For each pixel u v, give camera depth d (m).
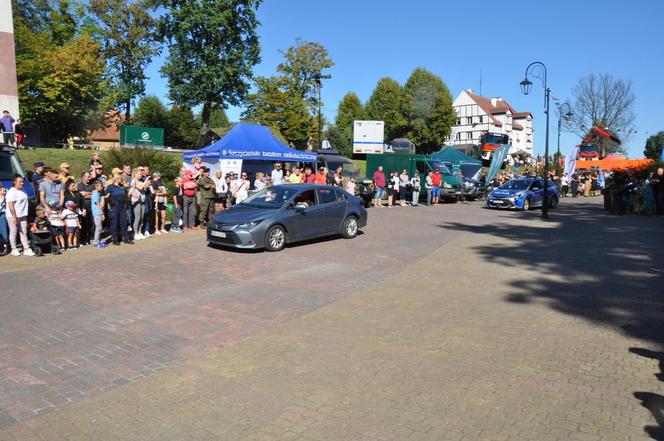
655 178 19.69
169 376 4.52
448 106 63.41
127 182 12.34
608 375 4.50
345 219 12.54
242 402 4.00
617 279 8.28
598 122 56.00
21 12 41.03
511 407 3.88
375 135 42.28
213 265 9.37
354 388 4.24
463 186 27.27
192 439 3.45
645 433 3.49
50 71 33.91
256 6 41.69
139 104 55.28
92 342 5.38
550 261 9.88
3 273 8.47
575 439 3.41
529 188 22.78
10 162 11.06
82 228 11.42
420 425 3.61
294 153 18.88
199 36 40.91
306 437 3.46
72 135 38.78
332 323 6.04
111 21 44.22
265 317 6.28
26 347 5.23
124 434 3.52
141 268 9.00
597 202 28.41
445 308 6.67
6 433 3.52
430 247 11.58
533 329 5.80
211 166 17.95
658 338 5.48
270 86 42.56
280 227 10.91
